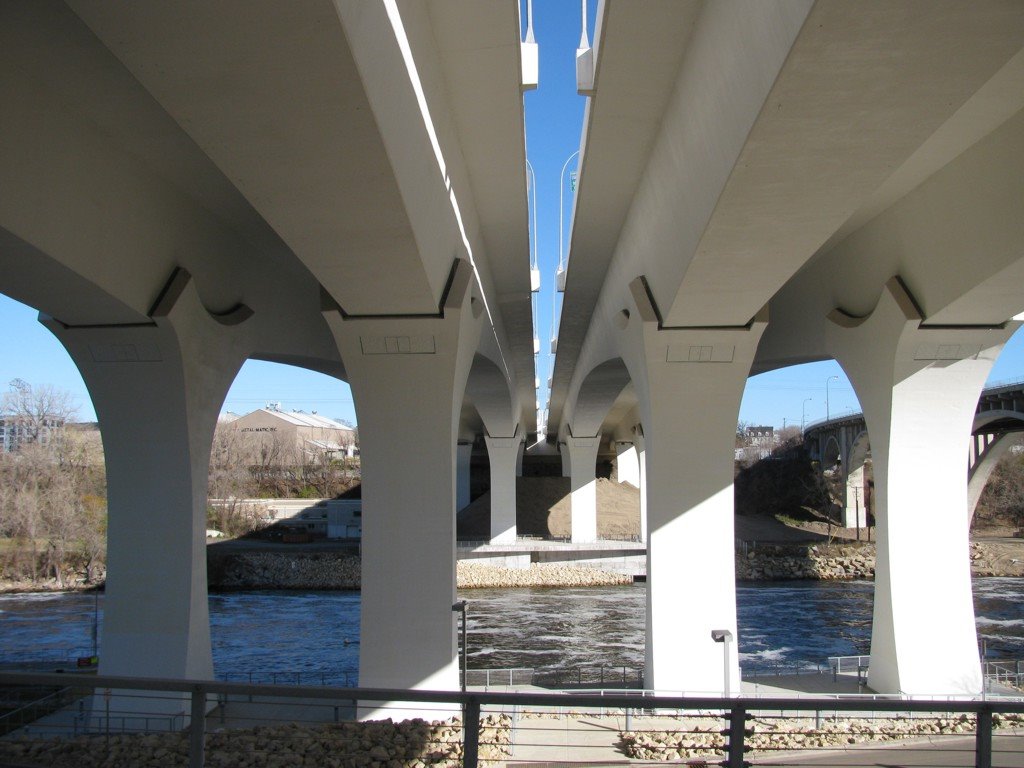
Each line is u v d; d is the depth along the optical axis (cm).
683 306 2034
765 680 2534
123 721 1955
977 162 1725
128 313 1912
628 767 786
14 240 1427
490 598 4991
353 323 2089
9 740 1416
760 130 1138
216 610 4672
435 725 1752
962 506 2322
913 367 2259
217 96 1009
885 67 986
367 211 1369
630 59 1535
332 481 9169
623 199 2283
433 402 2164
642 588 5434
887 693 2298
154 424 2091
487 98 1700
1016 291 1952
